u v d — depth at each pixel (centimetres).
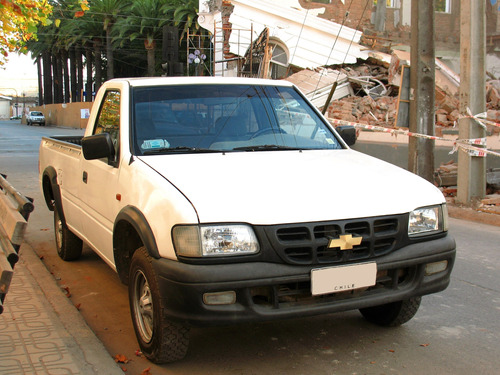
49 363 344
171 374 359
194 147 426
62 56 6912
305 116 493
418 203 371
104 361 350
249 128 457
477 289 546
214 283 316
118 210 405
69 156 564
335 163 416
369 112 1936
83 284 557
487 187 1066
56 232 648
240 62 2741
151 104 448
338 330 434
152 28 4559
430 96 1055
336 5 2720
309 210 336
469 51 953
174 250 327
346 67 2584
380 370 366
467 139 974
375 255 348
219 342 410
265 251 325
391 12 2634
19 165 1681
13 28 934
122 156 417
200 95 468
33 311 431
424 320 460
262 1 2712
